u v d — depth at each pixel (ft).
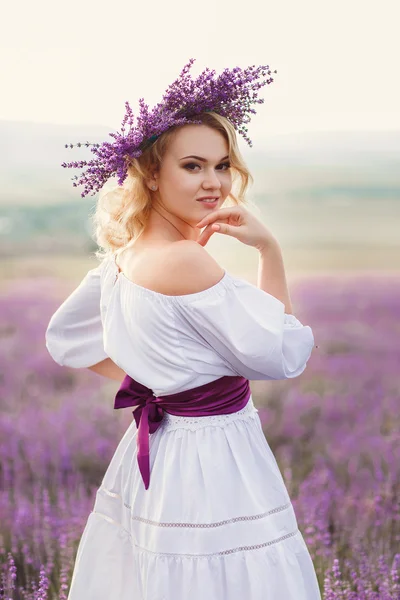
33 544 12.53
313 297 29.09
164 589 7.29
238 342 7.19
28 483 15.62
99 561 8.17
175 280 7.29
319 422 19.60
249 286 7.38
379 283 29.50
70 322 8.96
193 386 7.55
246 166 8.00
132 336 7.63
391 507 13.62
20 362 23.66
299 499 13.96
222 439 7.55
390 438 17.48
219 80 7.84
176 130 7.73
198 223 7.86
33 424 18.51
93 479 16.07
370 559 11.68
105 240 8.62
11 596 10.69
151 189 8.02
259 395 21.68
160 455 7.68
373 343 25.77
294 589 7.34
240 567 7.29
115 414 19.56
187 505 7.38
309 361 24.07
